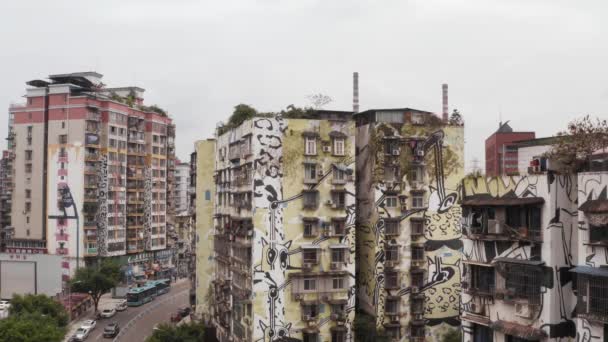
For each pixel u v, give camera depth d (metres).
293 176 56.91
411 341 59.75
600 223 28.73
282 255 56.28
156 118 135.38
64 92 117.50
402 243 60.09
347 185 58.50
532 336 31.78
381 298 59.16
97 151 118.69
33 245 119.69
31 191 120.62
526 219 33.56
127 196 126.44
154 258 135.12
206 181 81.19
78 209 116.38
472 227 36.78
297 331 56.34
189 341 65.31
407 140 60.50
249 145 57.62
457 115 63.41
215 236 75.00
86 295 103.62
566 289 31.88
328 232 57.59
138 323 93.31
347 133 58.72
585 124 34.91
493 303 35.19
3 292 106.25
